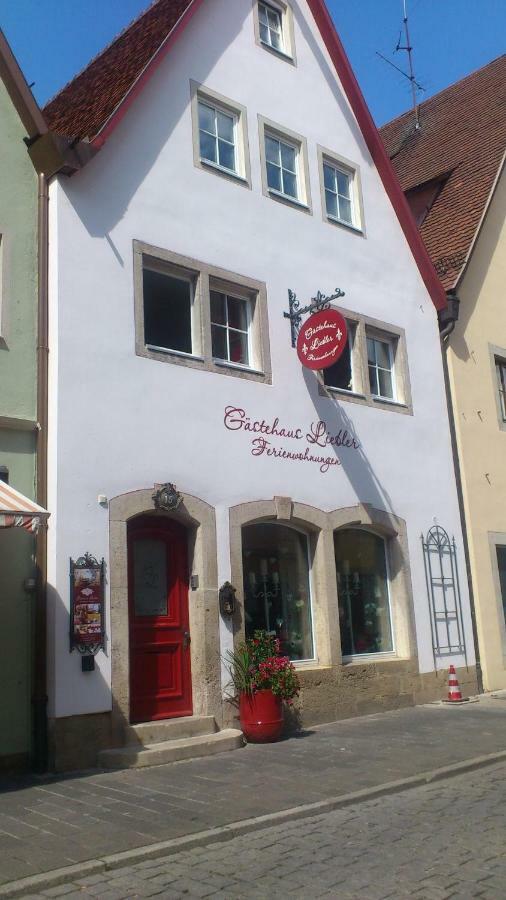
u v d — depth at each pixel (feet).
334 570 40.70
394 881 17.15
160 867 18.44
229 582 35.32
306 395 41.11
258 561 38.29
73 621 29.30
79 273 32.24
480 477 51.60
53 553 29.37
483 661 48.85
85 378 31.53
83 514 30.42
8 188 32.01
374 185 49.01
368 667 41.39
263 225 40.86
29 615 29.19
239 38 42.29
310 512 39.88
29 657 28.94
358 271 46.26
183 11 38.75
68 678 28.86
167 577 34.45
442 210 59.11
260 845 19.92
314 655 39.93
